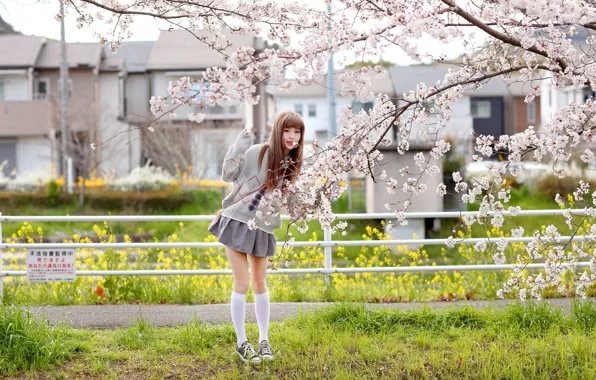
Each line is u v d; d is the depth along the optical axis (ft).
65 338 16.14
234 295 14.89
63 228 56.85
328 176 11.55
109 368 14.64
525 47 11.44
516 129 122.83
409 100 12.25
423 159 12.77
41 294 22.03
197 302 21.52
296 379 13.96
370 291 23.32
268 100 107.14
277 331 16.75
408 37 11.19
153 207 73.10
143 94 102.01
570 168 64.13
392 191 12.76
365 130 11.89
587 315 17.24
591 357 14.60
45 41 105.60
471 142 73.36
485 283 23.52
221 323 17.89
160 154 92.43
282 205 11.98
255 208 14.11
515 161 12.41
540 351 15.10
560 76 12.18
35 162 98.53
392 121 12.09
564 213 14.15
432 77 112.16
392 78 112.06
